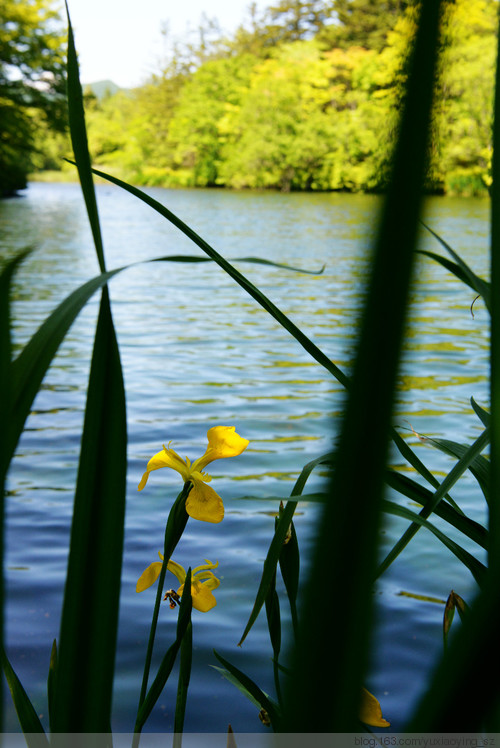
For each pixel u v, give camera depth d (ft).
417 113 0.56
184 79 175.22
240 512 10.89
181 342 25.84
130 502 11.27
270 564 2.06
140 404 17.63
